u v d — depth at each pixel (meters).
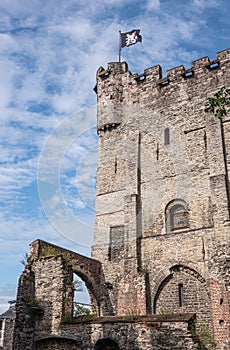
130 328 17.33
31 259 21.28
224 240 20.34
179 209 23.50
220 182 21.81
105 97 29.06
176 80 26.80
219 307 19.19
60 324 19.00
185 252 21.73
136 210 24.42
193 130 24.69
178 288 21.36
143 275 22.28
